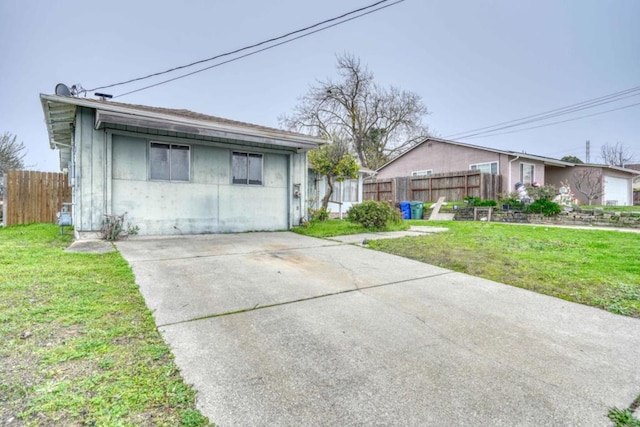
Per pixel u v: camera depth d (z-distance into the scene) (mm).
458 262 4840
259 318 2787
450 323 2756
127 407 1598
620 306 3133
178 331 2482
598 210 10812
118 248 5551
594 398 1777
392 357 2186
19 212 9539
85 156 6406
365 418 1595
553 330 2639
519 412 1655
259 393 1771
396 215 9492
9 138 17594
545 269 4391
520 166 16453
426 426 1549
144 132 6980
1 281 3396
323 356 2182
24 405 1576
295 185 9227
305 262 4887
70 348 2115
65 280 3496
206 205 7859
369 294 3473
